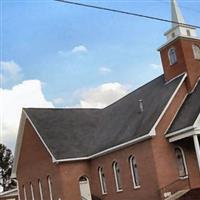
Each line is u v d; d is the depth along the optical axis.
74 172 37.47
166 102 31.59
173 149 30.86
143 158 31.20
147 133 30.22
